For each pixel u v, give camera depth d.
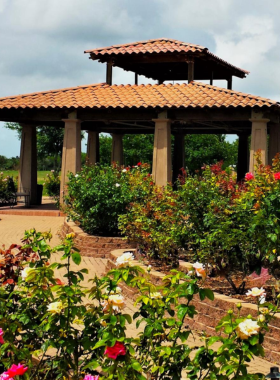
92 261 12.11
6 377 3.37
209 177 9.70
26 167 22.38
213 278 8.78
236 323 3.86
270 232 7.49
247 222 7.98
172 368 4.14
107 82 21.25
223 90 19.38
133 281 4.66
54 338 4.59
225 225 7.89
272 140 21.20
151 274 8.49
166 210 9.80
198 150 32.31
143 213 10.45
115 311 4.37
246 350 3.72
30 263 5.14
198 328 7.31
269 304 4.48
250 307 6.71
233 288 8.01
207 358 3.99
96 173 14.73
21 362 4.45
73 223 15.30
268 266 8.36
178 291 4.27
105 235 13.47
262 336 3.82
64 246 4.80
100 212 13.09
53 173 28.69
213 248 8.17
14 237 15.02
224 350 3.88
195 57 20.56
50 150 37.78
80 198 13.63
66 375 4.68
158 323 4.36
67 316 4.52
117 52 20.62
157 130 19.03
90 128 24.70
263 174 8.48
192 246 8.93
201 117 18.78
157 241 9.38
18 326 4.74
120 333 4.00
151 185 13.11
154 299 4.61
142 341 4.60
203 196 8.73
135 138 32.66
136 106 18.61
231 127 22.91
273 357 6.22
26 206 22.31
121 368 3.82
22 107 19.25
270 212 7.70
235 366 3.78
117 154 26.28
